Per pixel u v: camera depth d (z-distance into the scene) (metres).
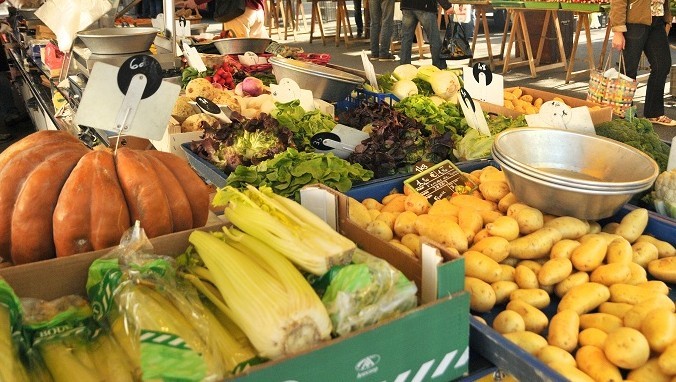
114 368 1.05
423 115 2.99
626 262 1.60
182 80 3.94
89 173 1.40
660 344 1.24
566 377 1.16
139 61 1.71
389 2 9.88
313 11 12.70
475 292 1.52
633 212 1.84
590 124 2.39
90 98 1.70
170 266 1.24
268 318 1.05
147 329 1.03
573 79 8.34
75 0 3.16
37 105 5.63
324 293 1.17
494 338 1.28
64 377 1.04
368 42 12.68
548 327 1.46
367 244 1.42
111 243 1.40
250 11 6.54
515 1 8.27
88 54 3.33
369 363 1.08
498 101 3.10
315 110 2.91
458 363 1.21
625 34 5.84
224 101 3.31
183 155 2.82
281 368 0.98
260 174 2.20
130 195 1.43
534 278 1.60
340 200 1.50
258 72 4.45
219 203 1.47
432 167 2.29
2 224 1.42
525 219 1.76
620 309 1.44
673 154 2.24
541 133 2.10
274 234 1.28
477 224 1.82
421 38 10.39
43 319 1.15
